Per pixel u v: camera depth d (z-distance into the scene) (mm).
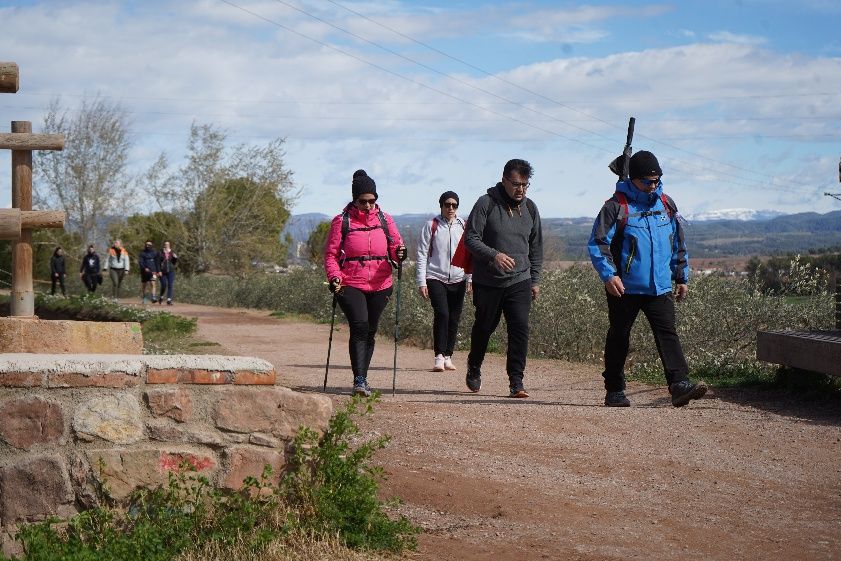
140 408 4785
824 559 4949
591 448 7133
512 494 5953
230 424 4883
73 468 4711
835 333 9680
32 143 8562
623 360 9086
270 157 48844
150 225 48750
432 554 4859
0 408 4656
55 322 8000
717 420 8195
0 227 7414
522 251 9828
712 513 5703
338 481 5027
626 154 9625
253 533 4699
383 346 16172
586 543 5129
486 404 8930
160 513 4738
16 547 4598
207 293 37156
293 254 49906
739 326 11992
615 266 9023
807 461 6867
